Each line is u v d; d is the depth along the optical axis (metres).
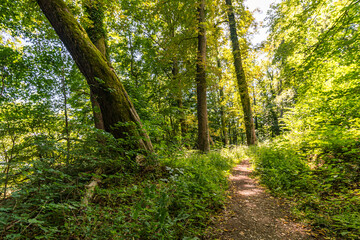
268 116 25.80
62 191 2.94
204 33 9.64
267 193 4.41
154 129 4.84
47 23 7.97
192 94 17.12
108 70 4.80
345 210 2.89
